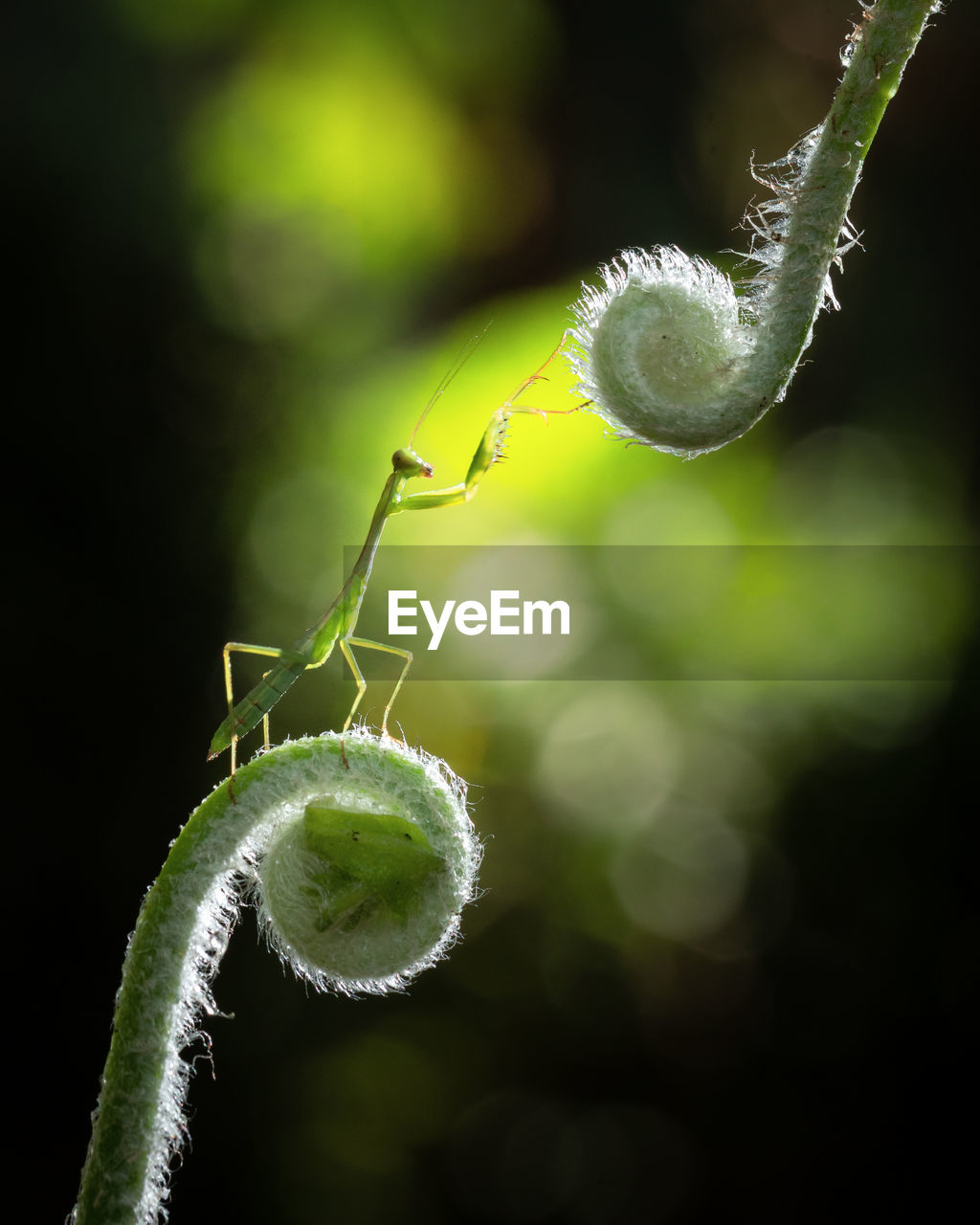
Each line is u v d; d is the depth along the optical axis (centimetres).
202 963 30
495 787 59
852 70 30
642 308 30
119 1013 30
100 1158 30
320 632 41
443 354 57
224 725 40
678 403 30
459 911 30
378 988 30
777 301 30
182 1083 30
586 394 30
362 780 30
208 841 30
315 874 30
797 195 30
